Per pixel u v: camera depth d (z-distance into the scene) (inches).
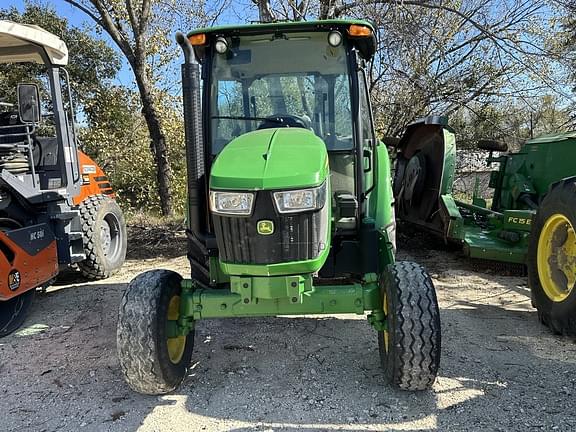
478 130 440.1
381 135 391.9
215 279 138.9
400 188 283.6
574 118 435.5
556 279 160.6
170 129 560.7
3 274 175.5
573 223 148.6
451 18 368.5
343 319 179.5
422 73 371.2
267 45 146.4
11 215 202.8
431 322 117.7
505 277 225.1
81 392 135.9
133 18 380.2
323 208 114.4
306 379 136.5
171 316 129.0
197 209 134.6
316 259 114.3
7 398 135.0
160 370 122.0
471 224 239.9
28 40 199.0
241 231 111.0
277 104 149.1
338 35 140.1
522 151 249.1
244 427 116.0
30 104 202.4
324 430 113.7
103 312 200.2
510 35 369.1
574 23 370.3
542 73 350.6
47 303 214.5
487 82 406.0
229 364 147.0
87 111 627.5
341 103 148.1
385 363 127.3
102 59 674.8
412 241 289.0
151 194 561.0
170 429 116.6
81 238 228.4
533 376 134.3
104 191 267.9
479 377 134.1
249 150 119.8
